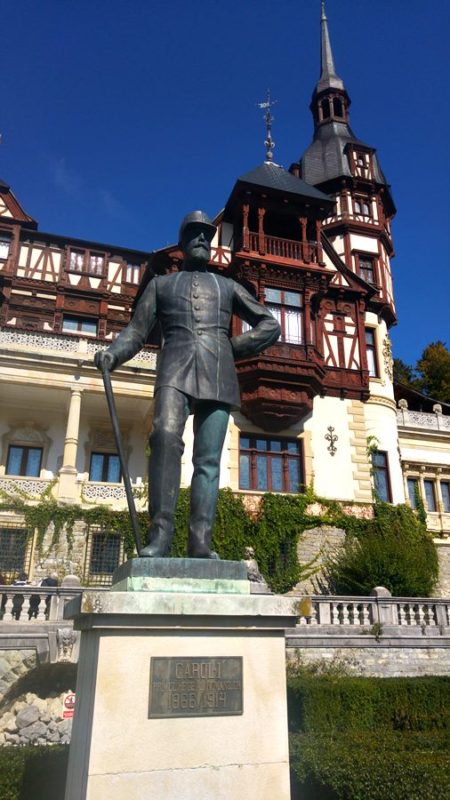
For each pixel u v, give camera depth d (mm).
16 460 22375
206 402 4445
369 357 26125
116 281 26703
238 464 21562
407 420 28750
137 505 19688
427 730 9109
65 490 19344
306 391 21984
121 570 4027
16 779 4914
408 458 27703
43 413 23031
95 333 25734
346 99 38906
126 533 19172
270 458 22188
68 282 25953
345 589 18891
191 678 3436
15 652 10852
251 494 21125
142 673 3359
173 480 4141
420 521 23688
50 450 22625
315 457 22578
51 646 11016
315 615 13453
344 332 25266
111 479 22734
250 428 22141
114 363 4480
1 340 20953
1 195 26234
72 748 3625
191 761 3301
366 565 17719
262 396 21391
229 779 3330
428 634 13633
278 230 25516
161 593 3484
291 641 12625
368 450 23641
